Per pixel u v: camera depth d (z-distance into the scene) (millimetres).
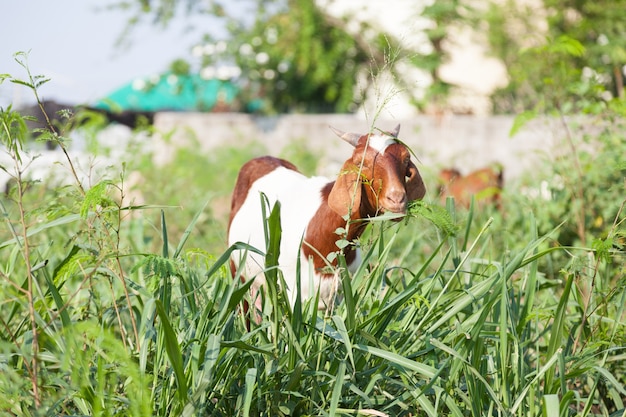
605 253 4371
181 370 3412
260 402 3742
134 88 22078
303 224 4895
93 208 3791
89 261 4152
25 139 3785
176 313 4434
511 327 4035
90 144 8320
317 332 4008
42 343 3711
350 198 4500
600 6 18938
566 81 7484
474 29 20812
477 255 5094
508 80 20422
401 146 4531
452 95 21656
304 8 22312
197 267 4797
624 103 6859
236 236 5523
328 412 3801
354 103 22641
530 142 15484
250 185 5719
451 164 14000
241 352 3820
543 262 6605
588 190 7145
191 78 22594
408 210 4395
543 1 19938
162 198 9594
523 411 3914
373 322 3990
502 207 8039
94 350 3914
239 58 22484
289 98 22984
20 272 5527
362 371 3953
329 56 22109
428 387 3695
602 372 3801
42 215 4645
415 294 4039
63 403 3850
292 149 15875
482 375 4070
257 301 5402
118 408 3715
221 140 18922
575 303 4789
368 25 22375
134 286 3957
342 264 4020
